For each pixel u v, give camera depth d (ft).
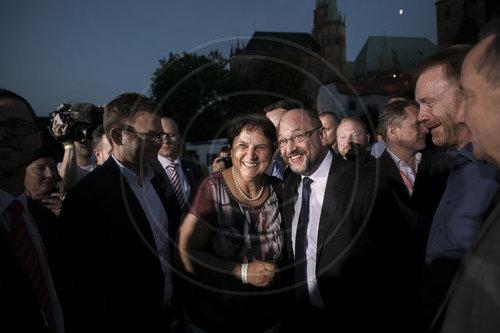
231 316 4.87
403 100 8.14
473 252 2.45
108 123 5.50
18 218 3.90
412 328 5.16
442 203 4.51
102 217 4.91
